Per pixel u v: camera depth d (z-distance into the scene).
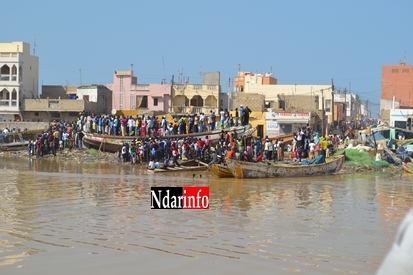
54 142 57.88
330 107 92.12
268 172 40.16
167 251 16.02
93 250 16.00
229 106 84.06
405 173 46.16
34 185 33.00
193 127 55.28
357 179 40.91
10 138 65.38
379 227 20.70
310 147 50.41
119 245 16.70
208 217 22.08
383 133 65.56
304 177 41.56
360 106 129.88
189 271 13.99
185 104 83.75
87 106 79.06
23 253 15.57
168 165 44.28
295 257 15.65
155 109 83.56
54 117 78.88
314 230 19.83
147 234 18.41
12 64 79.25
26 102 78.75
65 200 26.42
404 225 3.70
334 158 46.88
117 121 57.91
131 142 54.88
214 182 36.84
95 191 30.34
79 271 13.88
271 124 67.56
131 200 26.72
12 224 19.83
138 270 14.04
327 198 29.59
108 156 55.88
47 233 18.33
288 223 21.16
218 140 51.75
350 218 22.77
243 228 19.86
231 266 14.54
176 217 21.91
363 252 16.42
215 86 82.38
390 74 103.06
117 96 84.94
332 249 16.75
